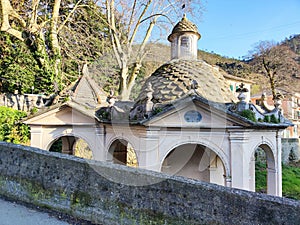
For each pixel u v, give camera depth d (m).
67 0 25.03
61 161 8.15
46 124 13.22
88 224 7.08
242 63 51.62
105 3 25.69
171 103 9.94
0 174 9.43
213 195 5.84
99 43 24.77
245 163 10.25
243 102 10.77
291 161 31.48
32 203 8.37
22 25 19.48
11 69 19.53
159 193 6.45
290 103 43.94
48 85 21.00
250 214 5.38
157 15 24.58
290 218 4.99
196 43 14.18
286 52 44.50
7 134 15.66
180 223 6.06
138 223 6.55
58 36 23.67
